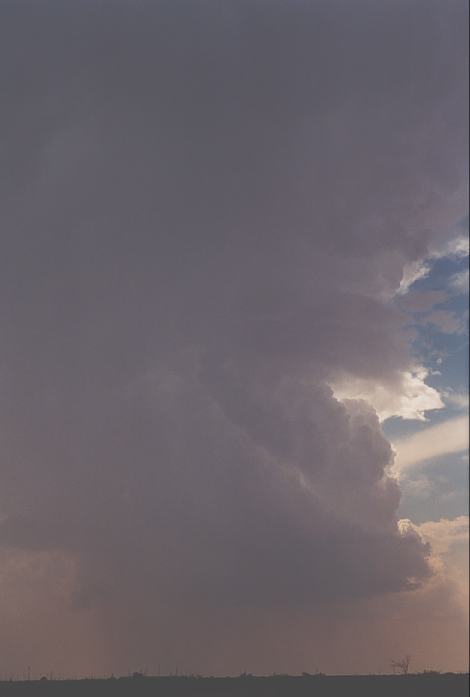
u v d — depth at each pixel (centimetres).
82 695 4734
